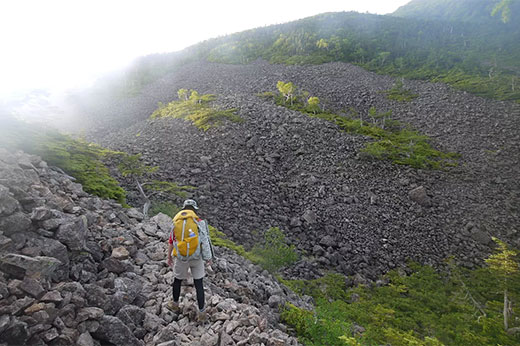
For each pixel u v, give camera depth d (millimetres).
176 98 78062
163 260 7582
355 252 21078
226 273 9008
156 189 19453
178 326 5293
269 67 101250
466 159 39344
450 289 18875
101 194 12773
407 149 40375
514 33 111438
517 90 59938
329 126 41438
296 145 34500
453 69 84438
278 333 5672
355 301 15414
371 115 58562
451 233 24781
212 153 29719
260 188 25672
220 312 5902
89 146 21703
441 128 51000
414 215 26141
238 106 48000
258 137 35219
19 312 3770
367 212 25234
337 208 24781
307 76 86250
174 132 36938
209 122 38406
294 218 22688
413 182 31281
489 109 54125
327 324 7125
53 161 13000
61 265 5078
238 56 119812
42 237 5262
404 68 91688
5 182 6297
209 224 18594
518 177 33469
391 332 9977
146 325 5023
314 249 20203
